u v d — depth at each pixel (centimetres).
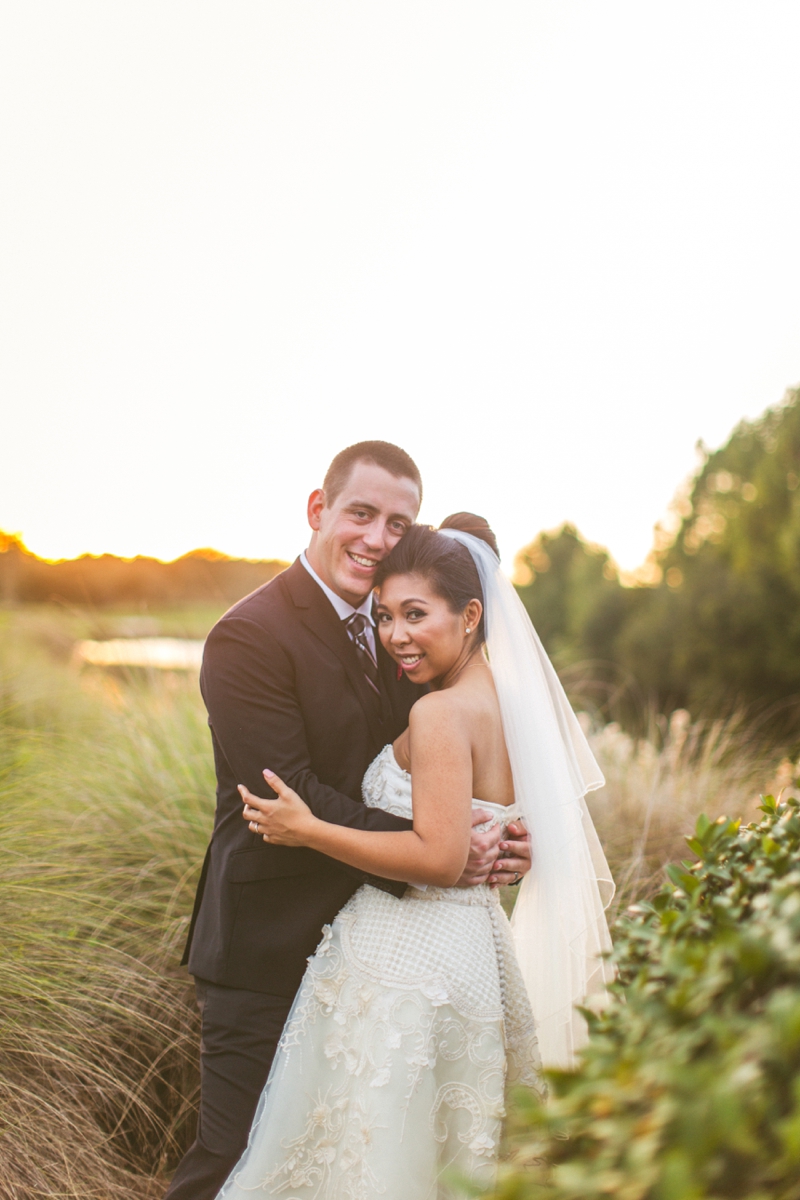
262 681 221
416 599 217
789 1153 67
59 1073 261
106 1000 277
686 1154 71
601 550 1658
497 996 208
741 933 105
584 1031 229
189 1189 214
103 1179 244
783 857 127
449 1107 198
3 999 262
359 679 236
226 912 227
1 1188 229
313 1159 200
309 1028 207
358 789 228
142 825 353
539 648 246
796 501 1180
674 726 509
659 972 109
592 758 256
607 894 253
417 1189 189
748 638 1166
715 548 1332
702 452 1500
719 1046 83
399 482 235
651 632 1277
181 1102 280
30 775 379
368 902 214
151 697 478
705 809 432
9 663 591
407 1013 196
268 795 218
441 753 202
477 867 210
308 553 244
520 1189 80
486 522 251
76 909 304
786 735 668
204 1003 231
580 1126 86
